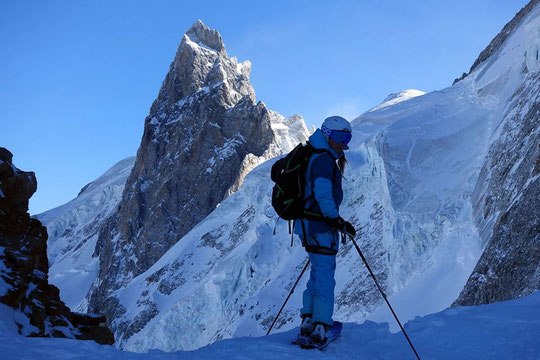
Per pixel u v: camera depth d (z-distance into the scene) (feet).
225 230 280.72
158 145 444.55
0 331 11.61
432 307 107.14
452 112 164.55
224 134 410.11
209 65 475.31
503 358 12.78
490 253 88.74
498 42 204.95
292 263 196.34
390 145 153.17
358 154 188.34
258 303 180.24
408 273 123.44
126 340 259.80
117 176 636.89
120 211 447.01
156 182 419.95
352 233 13.94
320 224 14.11
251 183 290.76
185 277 270.87
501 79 165.17
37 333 19.66
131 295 286.25
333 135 14.25
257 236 230.68
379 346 14.51
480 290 86.28
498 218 111.86
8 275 20.40
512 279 80.12
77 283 462.19
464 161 140.77
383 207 142.92
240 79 472.44
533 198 87.56
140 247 393.91
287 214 14.37
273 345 13.50
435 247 123.65
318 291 14.03
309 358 12.57
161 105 480.23
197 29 506.89
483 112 157.69
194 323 208.54
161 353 12.23
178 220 389.39
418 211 130.00
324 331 13.67
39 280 23.34
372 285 133.39
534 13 183.83
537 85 134.82
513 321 15.05
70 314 25.13
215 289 212.43
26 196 24.13
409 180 141.79
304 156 14.21
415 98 218.79
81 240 540.11
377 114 212.84
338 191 14.48
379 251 148.15
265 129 404.98
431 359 13.29
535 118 122.72
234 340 14.37
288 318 165.68
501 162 125.49
